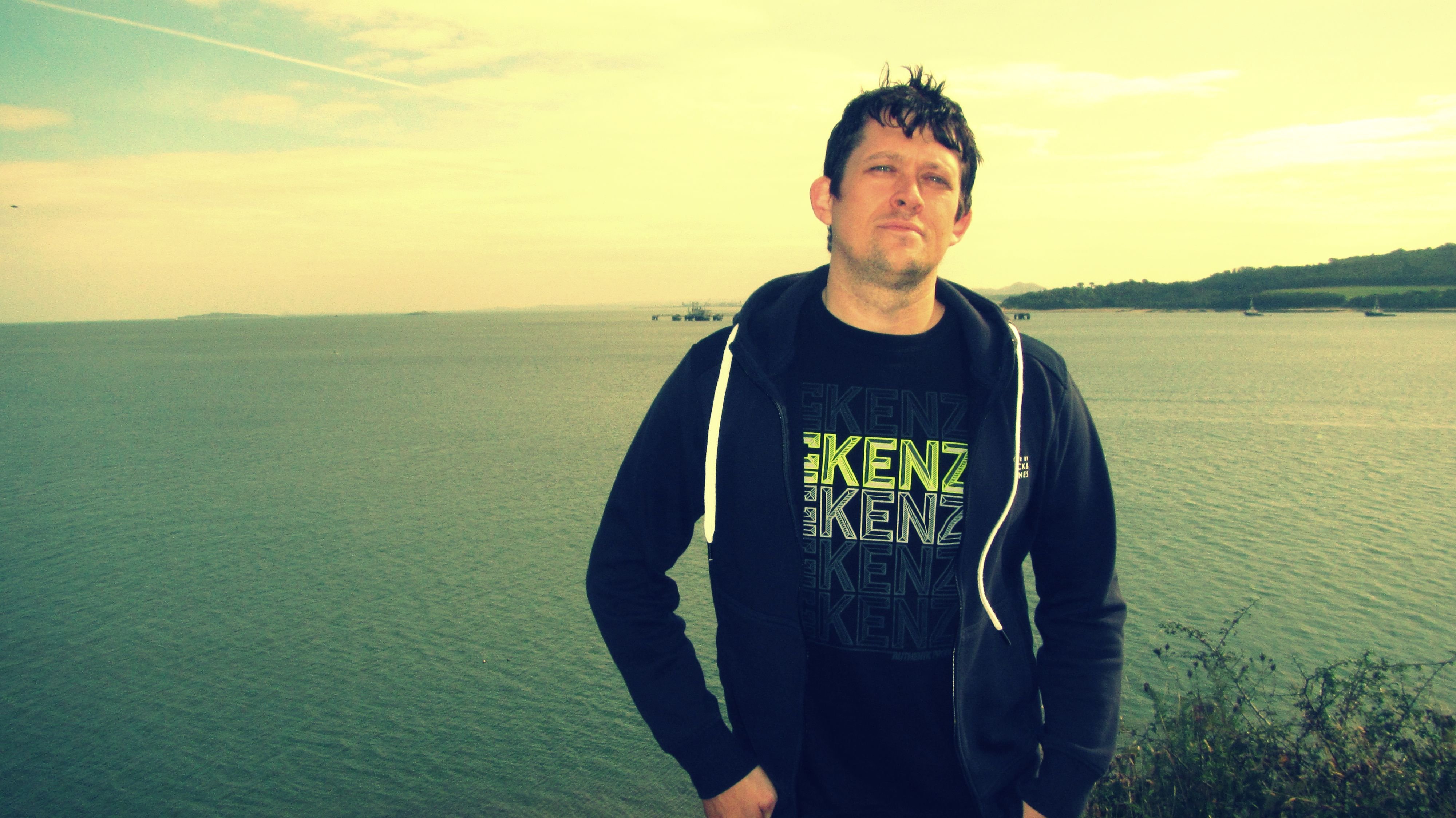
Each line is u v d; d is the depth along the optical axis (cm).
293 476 4744
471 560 3094
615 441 5703
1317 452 4834
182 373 12912
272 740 1911
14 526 3769
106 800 1705
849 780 173
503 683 2138
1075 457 179
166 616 2652
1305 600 2350
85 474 4928
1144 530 3156
